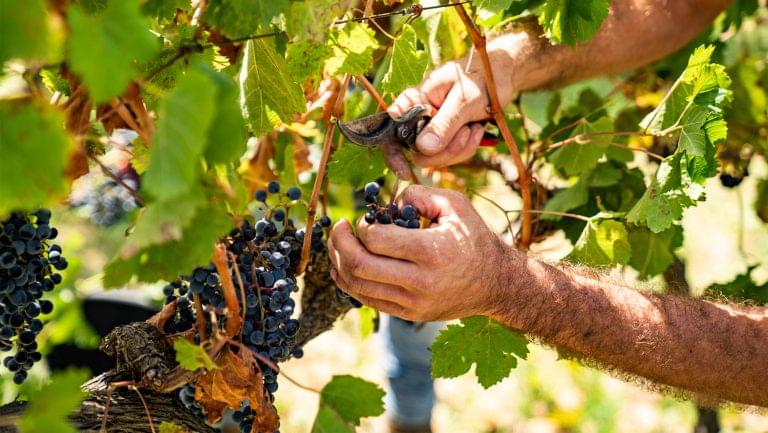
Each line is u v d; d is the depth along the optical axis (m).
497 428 5.20
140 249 1.37
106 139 1.62
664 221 2.05
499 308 2.05
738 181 2.96
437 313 1.97
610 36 2.66
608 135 2.56
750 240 5.72
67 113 1.49
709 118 2.02
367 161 2.21
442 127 2.19
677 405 5.26
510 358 2.24
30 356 1.76
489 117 2.32
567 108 3.00
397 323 3.81
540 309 2.09
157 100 1.73
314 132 2.49
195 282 1.66
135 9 1.10
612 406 5.26
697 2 2.76
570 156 2.61
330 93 2.43
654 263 2.67
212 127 1.27
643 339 2.20
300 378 5.68
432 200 1.98
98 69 1.06
